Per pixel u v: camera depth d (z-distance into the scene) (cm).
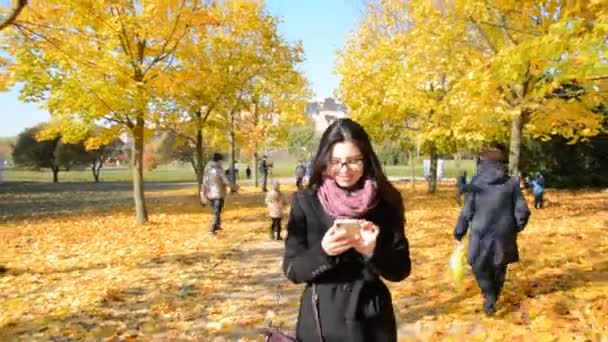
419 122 2120
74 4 1065
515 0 965
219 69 1756
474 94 966
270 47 1881
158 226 1423
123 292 658
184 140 2381
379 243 204
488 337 428
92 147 1467
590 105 1113
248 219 1583
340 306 201
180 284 705
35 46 882
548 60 716
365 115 1831
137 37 1299
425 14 1127
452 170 5234
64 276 780
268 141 2948
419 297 593
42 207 2302
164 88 1344
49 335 483
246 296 638
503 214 501
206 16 1301
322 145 212
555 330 435
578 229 1099
